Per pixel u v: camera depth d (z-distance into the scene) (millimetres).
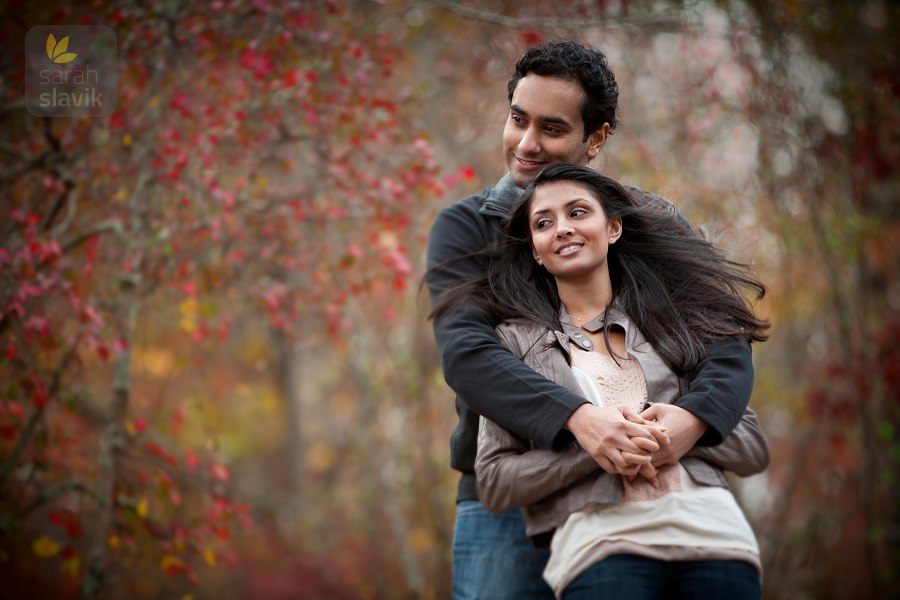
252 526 9227
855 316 13906
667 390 4348
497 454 4359
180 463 9188
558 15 10461
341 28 9375
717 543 4098
